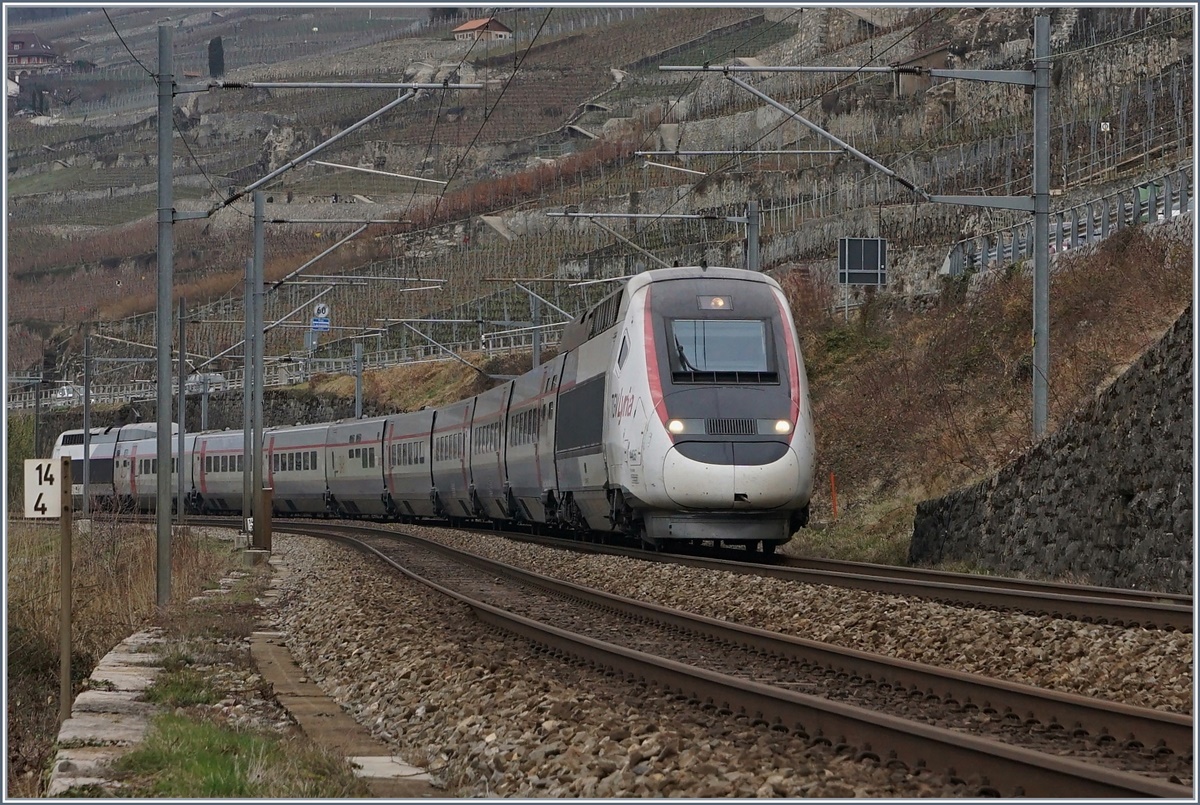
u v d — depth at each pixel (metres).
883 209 100.62
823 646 21.67
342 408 159.25
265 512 56.78
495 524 75.31
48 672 28.31
